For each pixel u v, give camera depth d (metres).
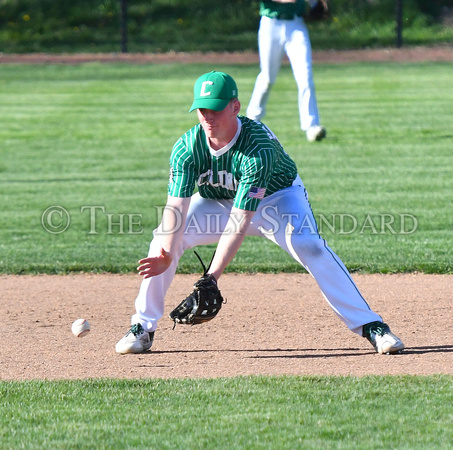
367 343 19.31
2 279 26.50
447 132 51.25
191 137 16.84
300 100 48.41
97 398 15.18
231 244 16.56
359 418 13.92
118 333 20.59
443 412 14.14
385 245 29.97
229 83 16.02
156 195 38.50
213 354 18.56
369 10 107.81
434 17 108.69
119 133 53.91
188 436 13.27
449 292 24.17
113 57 93.88
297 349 18.88
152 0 115.38
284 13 45.25
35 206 36.72
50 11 112.94
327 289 18.20
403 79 73.50
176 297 24.05
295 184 18.53
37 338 20.14
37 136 53.25
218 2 113.56
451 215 33.97
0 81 77.31
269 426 13.61
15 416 14.30
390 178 40.59
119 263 28.05
